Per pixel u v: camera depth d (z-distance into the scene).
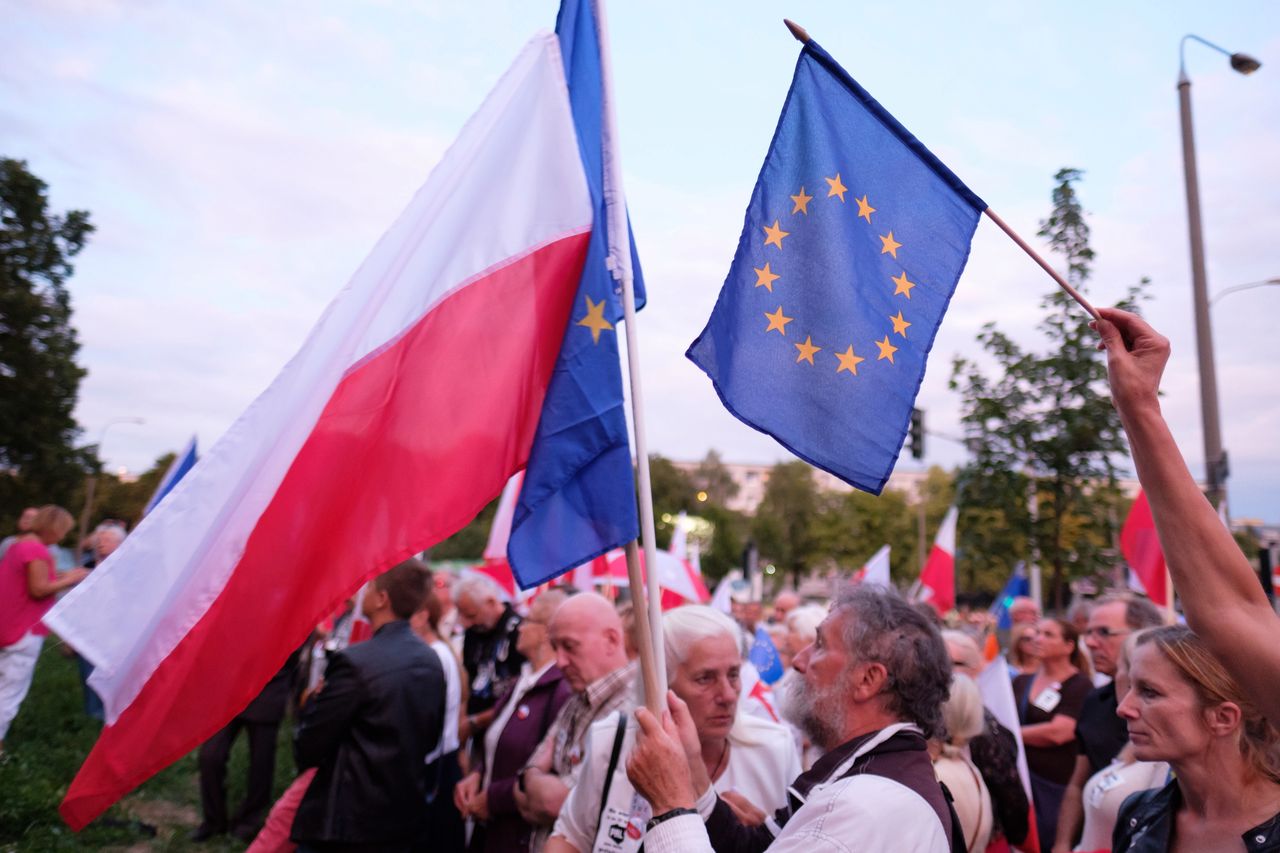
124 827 6.84
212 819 7.00
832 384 2.78
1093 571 8.46
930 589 9.10
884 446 2.77
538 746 4.20
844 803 2.14
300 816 4.32
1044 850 5.23
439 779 5.48
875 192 2.89
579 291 2.76
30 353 33.31
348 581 2.63
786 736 3.53
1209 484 9.98
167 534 2.66
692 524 64.75
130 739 2.58
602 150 2.96
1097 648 4.62
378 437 2.71
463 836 5.54
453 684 5.62
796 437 2.74
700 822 2.28
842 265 2.84
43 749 7.90
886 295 2.84
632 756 2.37
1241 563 1.77
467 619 7.38
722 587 10.02
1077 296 2.22
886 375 2.80
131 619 2.62
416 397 2.74
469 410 2.75
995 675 4.81
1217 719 2.28
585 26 3.15
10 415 32.81
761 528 69.75
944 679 2.46
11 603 6.52
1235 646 1.73
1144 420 1.87
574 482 2.64
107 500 50.78
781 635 7.96
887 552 8.62
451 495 2.69
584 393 2.69
